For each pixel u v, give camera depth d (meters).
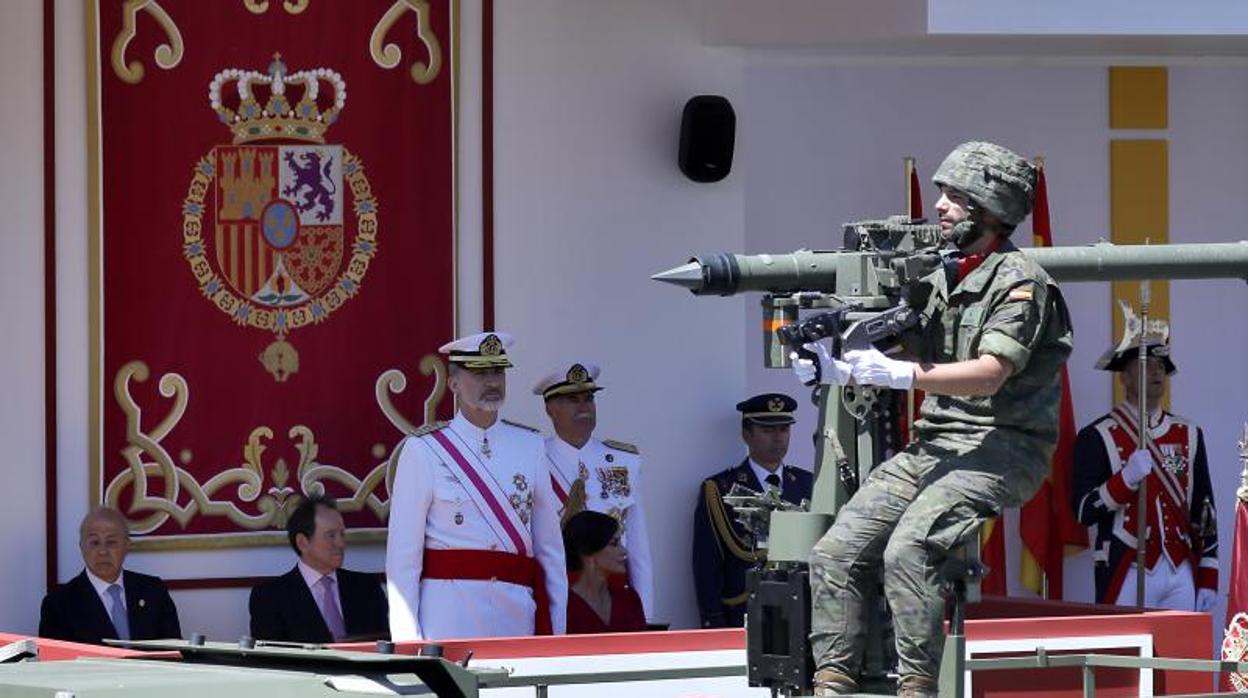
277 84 39.28
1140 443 42.62
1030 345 23.70
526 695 29.19
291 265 39.34
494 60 40.62
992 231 24.59
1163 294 46.72
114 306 38.31
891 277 24.45
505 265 40.69
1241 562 36.31
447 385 40.19
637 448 40.84
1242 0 41.09
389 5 39.97
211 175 38.94
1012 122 45.69
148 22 38.59
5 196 37.69
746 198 44.28
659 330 41.94
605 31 41.53
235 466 38.94
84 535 36.75
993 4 40.38
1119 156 46.19
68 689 16.58
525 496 35.03
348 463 39.56
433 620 34.28
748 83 44.28
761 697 30.36
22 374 37.72
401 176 40.03
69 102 38.12
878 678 24.42
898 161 45.06
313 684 17.17
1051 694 32.00
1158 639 32.88
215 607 38.75
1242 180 46.88
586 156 41.34
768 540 25.39
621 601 36.81
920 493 24.03
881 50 44.03
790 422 41.41
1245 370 47.16
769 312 24.58
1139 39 42.34
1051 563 45.09
